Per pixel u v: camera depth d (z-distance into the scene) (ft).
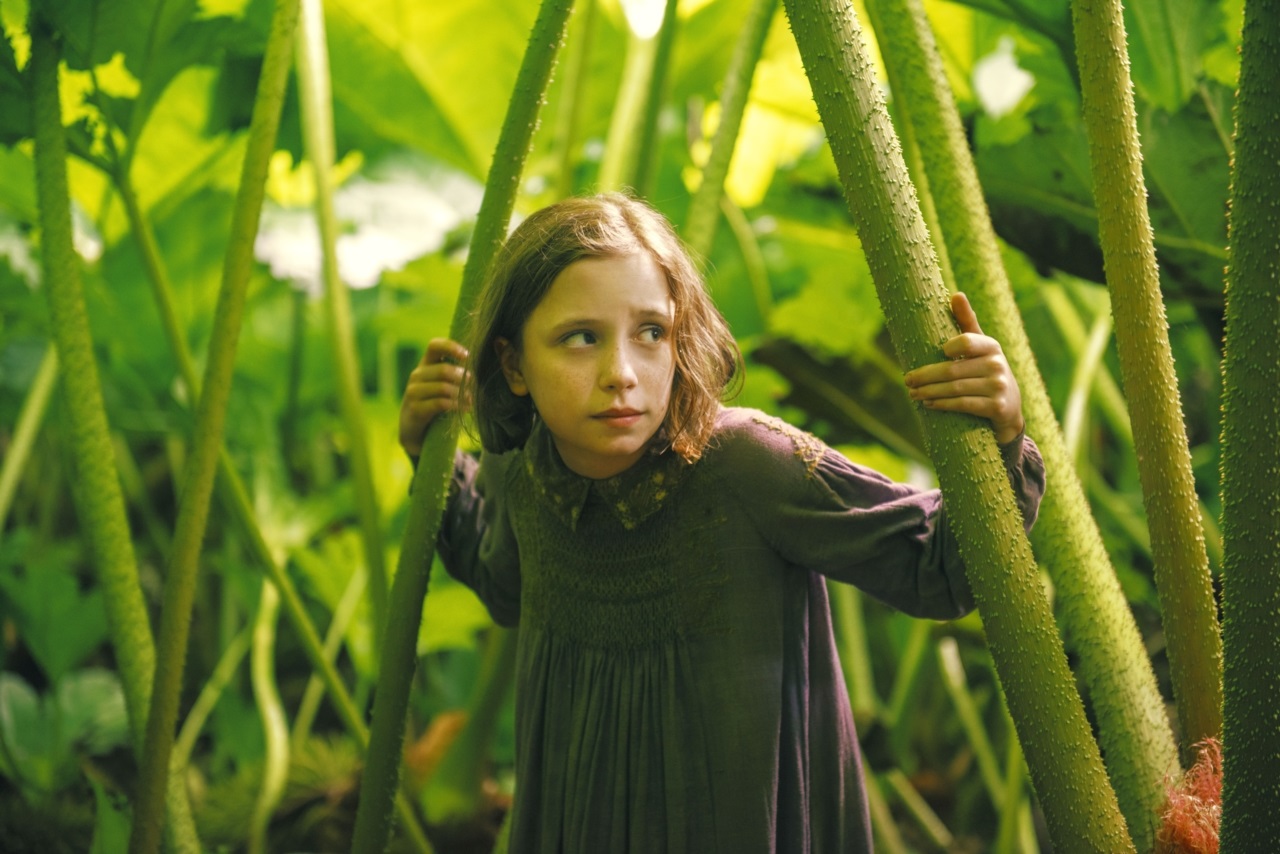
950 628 6.42
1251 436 2.49
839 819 3.10
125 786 7.17
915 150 3.61
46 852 5.73
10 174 5.66
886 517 2.90
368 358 8.48
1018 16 4.46
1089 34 2.85
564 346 2.81
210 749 8.04
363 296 8.39
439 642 6.79
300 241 6.52
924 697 7.79
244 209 3.65
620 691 3.05
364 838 3.50
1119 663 3.24
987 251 3.47
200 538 3.67
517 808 3.24
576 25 6.38
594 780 3.05
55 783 6.27
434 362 3.40
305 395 8.31
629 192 3.33
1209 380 7.91
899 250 2.66
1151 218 4.28
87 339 3.94
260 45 4.53
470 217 6.88
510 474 3.33
